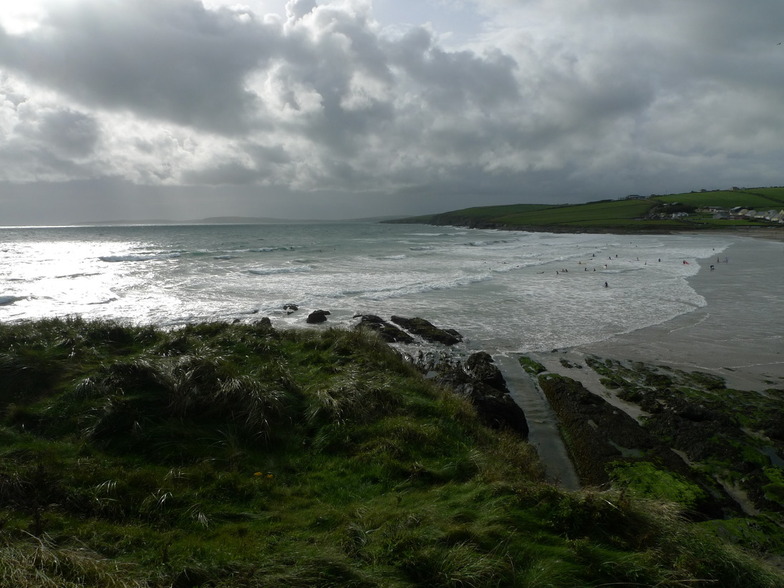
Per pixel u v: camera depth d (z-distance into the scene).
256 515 4.86
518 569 3.96
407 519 4.59
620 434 8.93
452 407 8.41
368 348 11.37
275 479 5.72
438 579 3.72
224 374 7.76
